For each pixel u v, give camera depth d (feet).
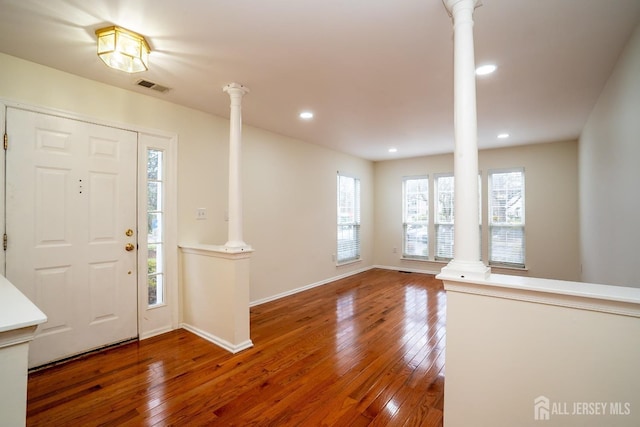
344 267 18.38
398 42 6.42
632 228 6.51
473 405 4.65
